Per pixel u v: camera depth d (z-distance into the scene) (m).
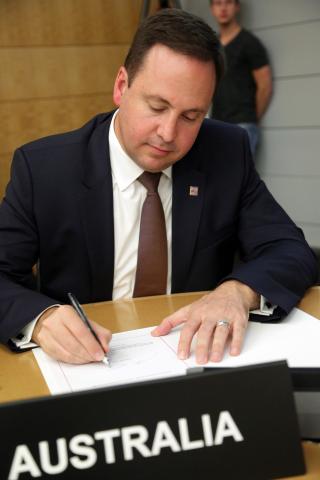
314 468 0.63
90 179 1.27
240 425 0.61
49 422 0.59
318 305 1.13
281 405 0.62
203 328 0.95
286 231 1.34
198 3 3.86
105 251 1.28
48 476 0.58
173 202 1.31
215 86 1.13
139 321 1.09
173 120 1.09
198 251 1.34
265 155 3.81
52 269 1.31
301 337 0.97
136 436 0.60
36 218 1.27
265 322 1.05
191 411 0.61
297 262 1.20
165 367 0.87
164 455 0.60
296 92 3.54
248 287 1.09
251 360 0.88
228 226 1.37
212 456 0.60
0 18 3.36
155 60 1.07
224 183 1.36
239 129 1.45
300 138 3.60
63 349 0.91
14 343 1.00
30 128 3.56
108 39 3.78
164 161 1.16
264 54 3.53
